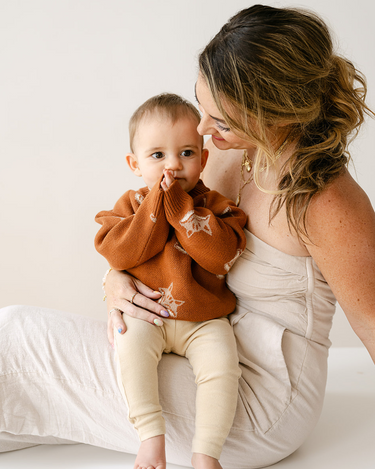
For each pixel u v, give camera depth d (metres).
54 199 2.29
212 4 2.18
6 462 1.31
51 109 2.22
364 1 2.15
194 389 1.22
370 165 2.28
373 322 1.15
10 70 2.18
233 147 1.26
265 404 1.23
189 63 2.21
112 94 2.22
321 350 1.29
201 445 1.10
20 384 1.24
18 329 1.29
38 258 2.34
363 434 1.48
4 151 2.24
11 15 2.14
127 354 1.17
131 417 1.12
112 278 1.32
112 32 2.18
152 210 1.22
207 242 1.20
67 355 1.25
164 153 1.30
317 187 1.09
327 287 1.26
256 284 1.26
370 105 2.22
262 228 1.25
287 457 1.35
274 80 1.05
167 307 1.23
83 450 1.38
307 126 1.15
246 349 1.27
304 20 1.09
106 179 2.29
